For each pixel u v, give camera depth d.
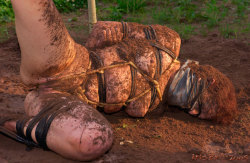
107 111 3.93
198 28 9.19
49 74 3.31
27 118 3.22
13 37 8.01
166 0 12.11
